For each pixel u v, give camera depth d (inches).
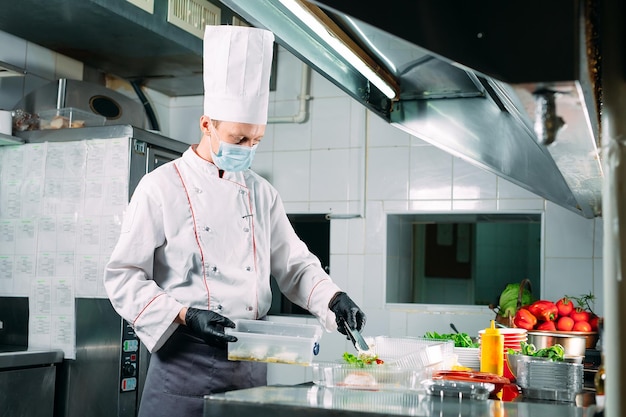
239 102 82.3
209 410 59.9
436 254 223.1
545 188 113.1
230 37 82.7
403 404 60.5
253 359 73.5
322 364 71.2
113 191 125.0
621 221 46.6
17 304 132.2
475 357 92.1
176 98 185.3
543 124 43.3
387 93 98.7
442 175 162.9
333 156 171.0
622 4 47.6
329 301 87.4
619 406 45.8
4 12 129.5
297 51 74.2
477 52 41.6
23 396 117.6
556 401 71.2
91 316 125.3
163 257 84.8
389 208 165.9
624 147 46.9
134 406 125.5
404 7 43.1
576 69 39.9
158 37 141.4
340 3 43.5
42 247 130.5
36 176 132.2
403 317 162.9
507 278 235.5
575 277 151.9
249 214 88.8
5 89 140.9
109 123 145.2
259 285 87.8
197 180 86.7
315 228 179.5
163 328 78.0
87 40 144.5
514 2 41.4
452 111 104.4
